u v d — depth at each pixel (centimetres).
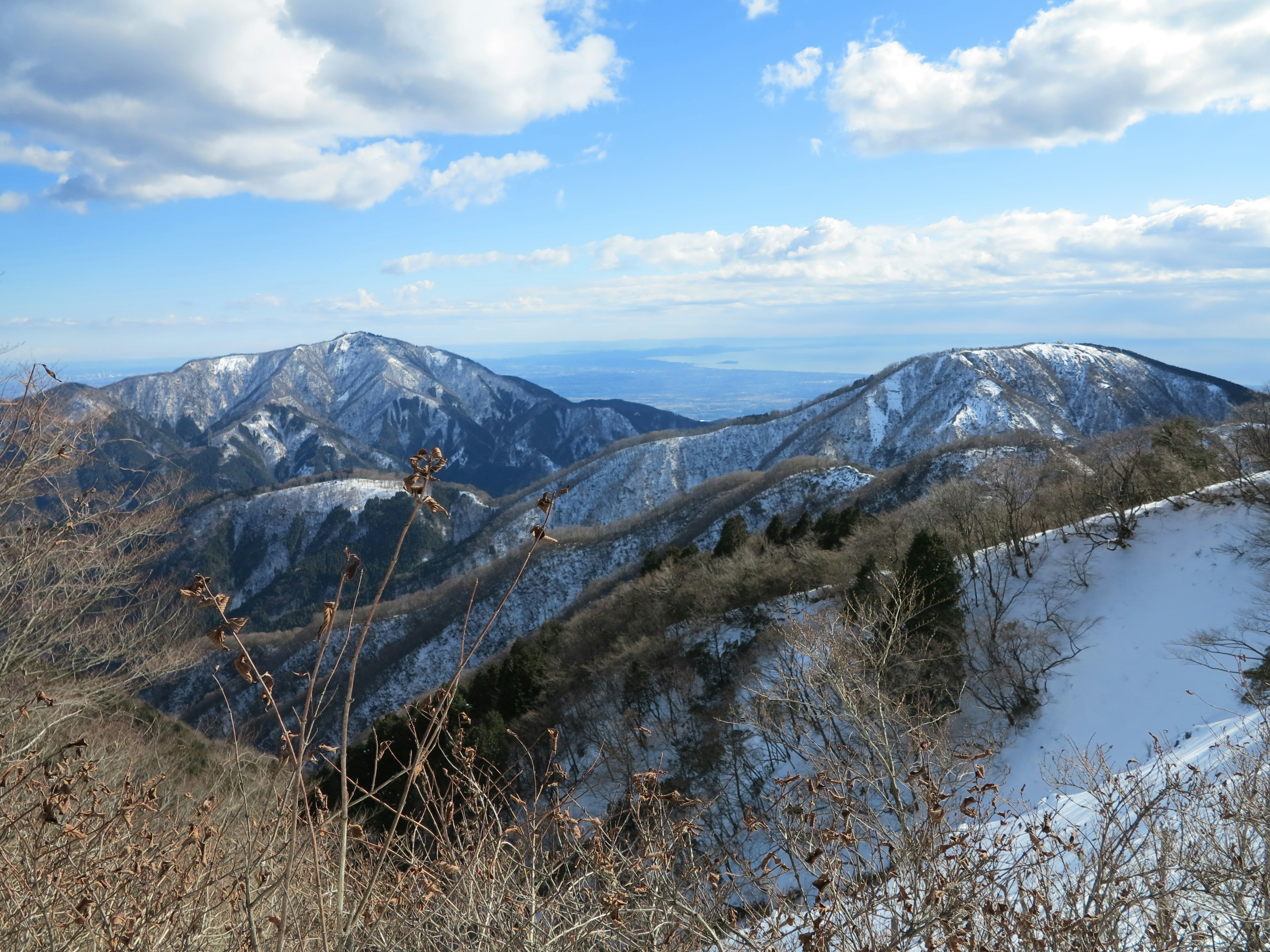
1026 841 681
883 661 1206
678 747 2884
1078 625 3053
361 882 382
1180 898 573
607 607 4950
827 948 437
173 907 379
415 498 248
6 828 385
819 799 625
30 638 1355
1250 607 2747
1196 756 1173
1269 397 3578
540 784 471
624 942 416
